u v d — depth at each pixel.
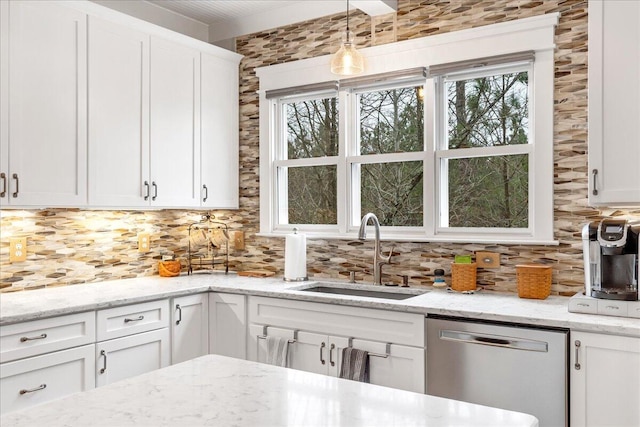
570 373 2.14
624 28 2.28
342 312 2.73
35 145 2.66
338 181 3.45
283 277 3.60
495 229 2.96
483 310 2.37
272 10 3.76
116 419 1.05
